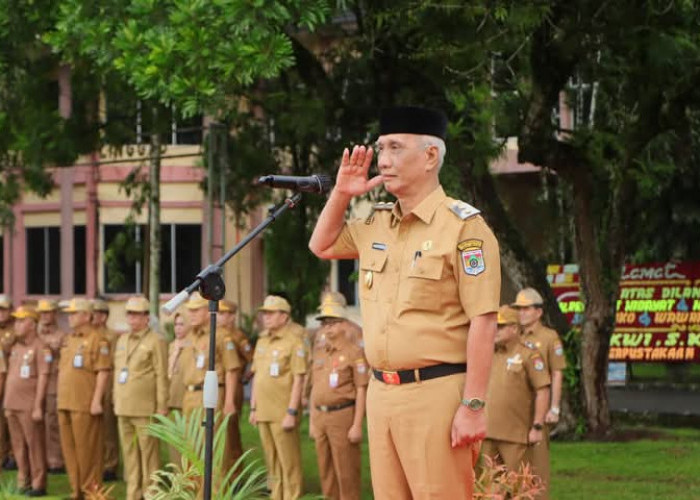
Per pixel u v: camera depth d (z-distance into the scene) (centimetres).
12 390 1661
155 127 2002
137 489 1502
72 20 1371
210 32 1238
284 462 1427
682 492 1486
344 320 1388
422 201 635
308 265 2031
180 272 3316
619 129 1977
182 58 1252
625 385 2486
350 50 1766
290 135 1839
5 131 1944
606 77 1841
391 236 643
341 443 1370
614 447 1866
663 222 2445
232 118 1945
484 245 619
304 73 1747
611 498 1448
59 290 3469
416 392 622
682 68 1642
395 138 631
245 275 3234
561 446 1886
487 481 883
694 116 1967
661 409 2316
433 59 1599
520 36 1596
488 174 1892
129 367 1509
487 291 614
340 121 1750
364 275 648
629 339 2438
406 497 641
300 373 1414
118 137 1995
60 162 1977
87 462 1562
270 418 1431
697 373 2625
